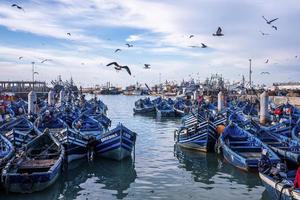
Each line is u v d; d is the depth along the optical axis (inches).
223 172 937.5
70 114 1809.8
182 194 761.6
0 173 780.6
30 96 1887.3
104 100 5669.3
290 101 2807.6
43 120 1417.3
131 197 748.0
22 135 1055.0
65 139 999.0
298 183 606.2
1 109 1808.6
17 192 748.6
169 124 2161.7
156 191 784.3
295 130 1258.6
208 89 4279.0
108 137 1072.2
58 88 3885.3
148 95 7347.4
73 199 743.1
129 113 3070.9
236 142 1076.5
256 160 892.0
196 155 1152.8
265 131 1219.9
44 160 879.1
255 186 812.0
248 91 3833.7
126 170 971.3
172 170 966.4
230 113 1697.8
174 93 6176.2
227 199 728.3
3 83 4399.6
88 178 901.2
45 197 745.6
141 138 1555.1
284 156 952.3
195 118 1395.2
